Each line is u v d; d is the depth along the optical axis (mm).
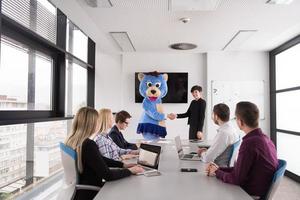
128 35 4281
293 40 4484
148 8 3092
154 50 5395
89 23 3740
